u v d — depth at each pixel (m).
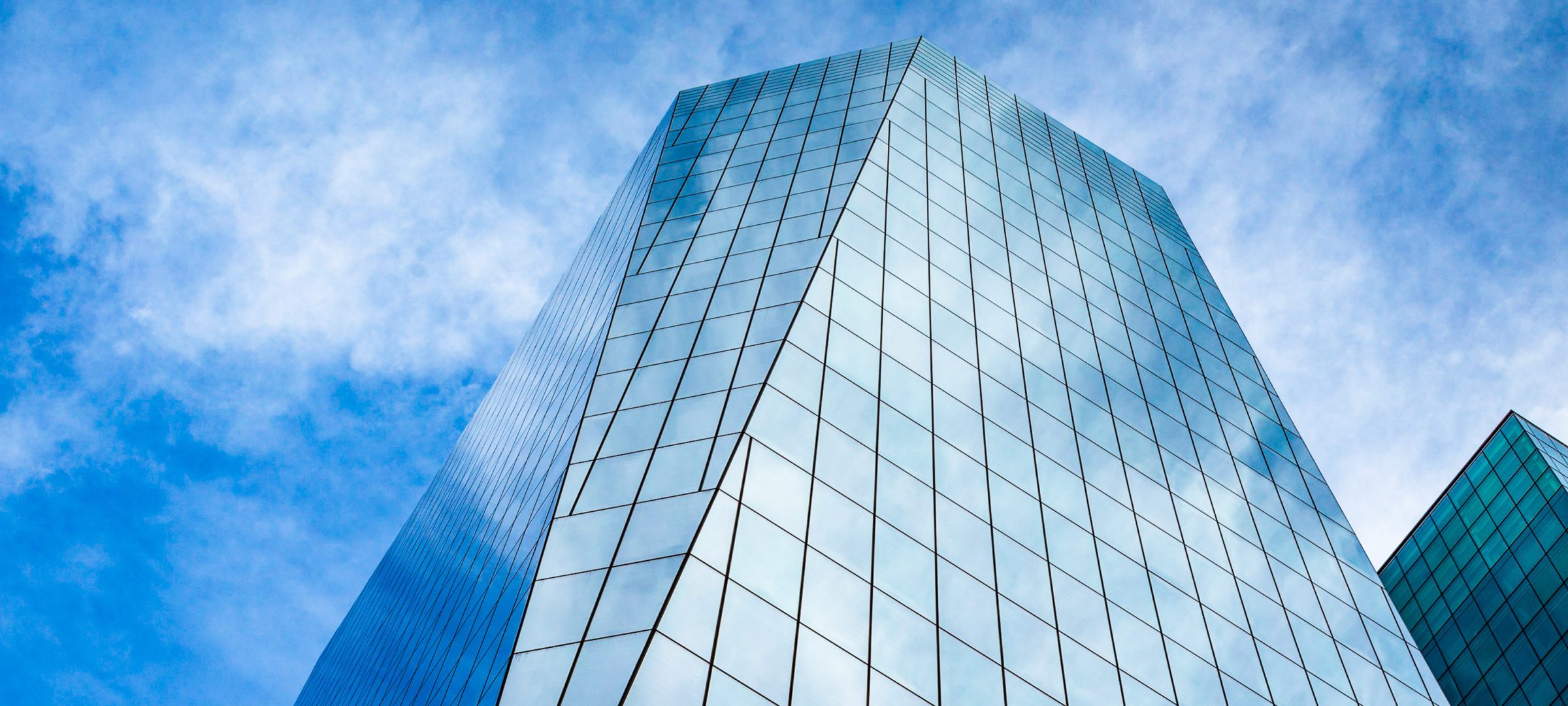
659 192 47.28
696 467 23.33
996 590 24.39
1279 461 43.75
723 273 35.19
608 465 24.59
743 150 51.19
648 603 19.00
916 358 31.86
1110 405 37.75
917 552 23.84
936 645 21.62
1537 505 61.66
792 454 24.41
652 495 22.66
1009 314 39.16
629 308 34.28
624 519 22.05
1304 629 32.31
